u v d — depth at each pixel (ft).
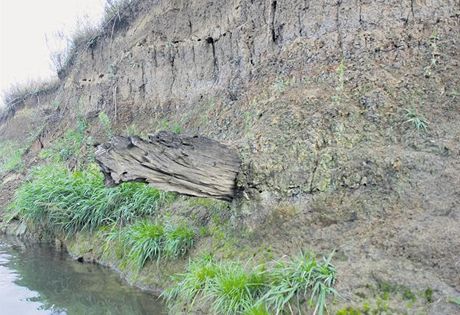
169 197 24.35
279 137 18.76
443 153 16.34
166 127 32.60
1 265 25.57
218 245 18.85
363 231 15.58
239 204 18.60
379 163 16.61
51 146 44.37
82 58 48.42
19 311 19.01
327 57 21.97
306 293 14.08
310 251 15.93
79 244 27.12
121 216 25.59
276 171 18.01
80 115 44.65
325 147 18.10
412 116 17.71
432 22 20.24
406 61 19.84
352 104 19.11
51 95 59.26
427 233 14.28
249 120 22.80
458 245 13.58
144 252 21.24
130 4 43.78
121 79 41.14
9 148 56.49
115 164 15.64
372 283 13.74
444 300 12.64
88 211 27.40
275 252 16.79
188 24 34.73
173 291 18.17
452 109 17.66
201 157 17.34
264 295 14.46
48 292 21.13
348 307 13.34
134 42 40.60
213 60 31.91
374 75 19.76
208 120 28.40
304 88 21.11
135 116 38.14
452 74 18.65
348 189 16.79
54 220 29.86
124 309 18.60
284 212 17.48
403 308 12.88
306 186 17.42
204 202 21.85
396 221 15.21
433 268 13.55
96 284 21.70
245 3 28.37
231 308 14.79
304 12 23.91
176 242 20.18
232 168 17.97
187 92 33.83
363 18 21.67
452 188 15.28
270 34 25.88
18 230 32.83
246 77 26.96
